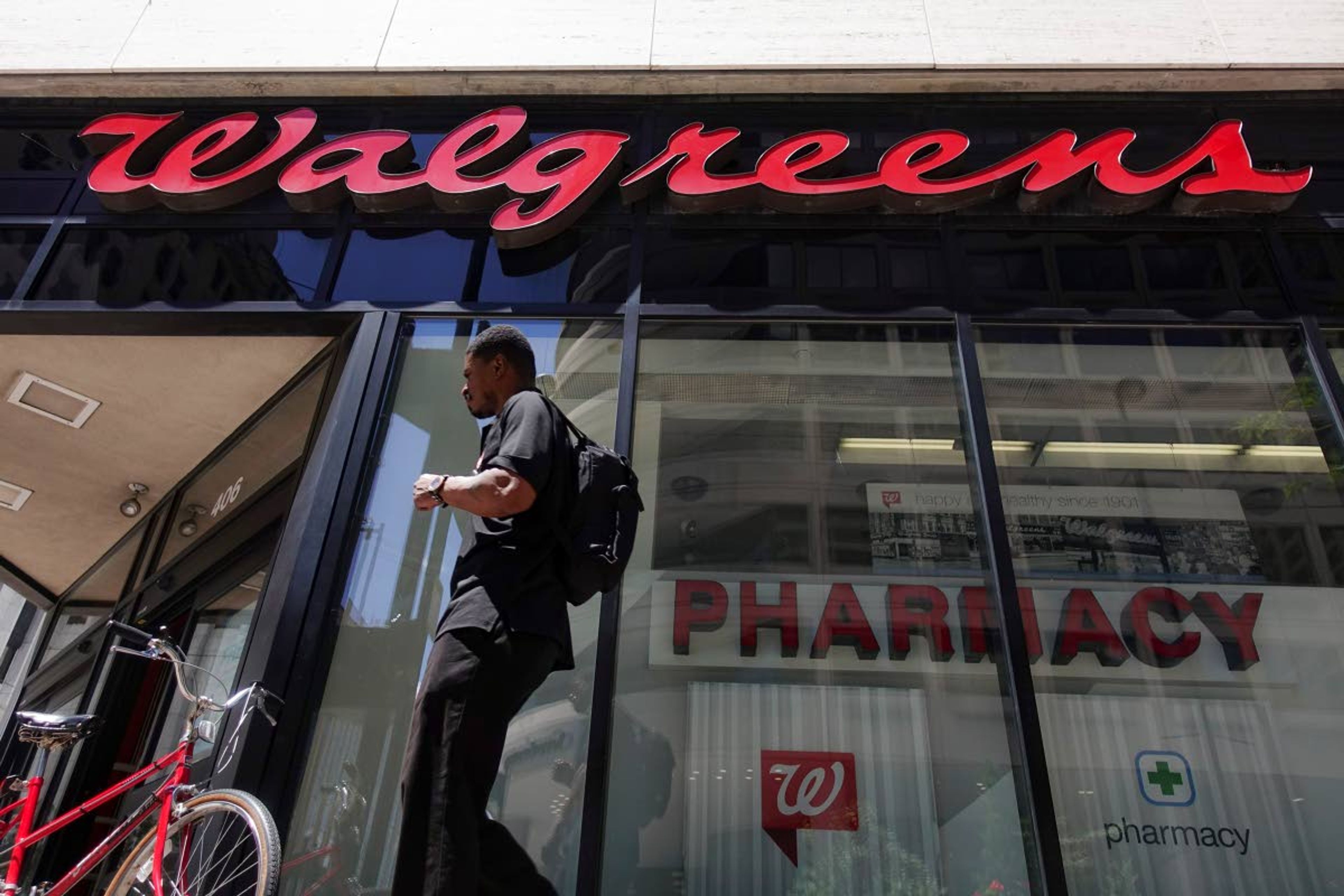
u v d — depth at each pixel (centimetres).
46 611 771
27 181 457
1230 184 400
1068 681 322
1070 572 342
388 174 427
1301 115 445
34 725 276
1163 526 351
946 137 425
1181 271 403
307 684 321
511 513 210
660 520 356
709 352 393
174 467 588
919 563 347
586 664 325
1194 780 304
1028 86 451
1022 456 367
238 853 246
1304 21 457
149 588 586
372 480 368
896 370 387
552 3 482
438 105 470
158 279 426
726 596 341
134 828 257
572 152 436
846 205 418
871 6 473
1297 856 290
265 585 348
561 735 312
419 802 194
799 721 318
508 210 417
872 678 325
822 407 380
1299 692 319
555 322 402
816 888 291
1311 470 361
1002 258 410
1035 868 290
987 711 318
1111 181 406
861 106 459
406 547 353
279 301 415
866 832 299
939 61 450
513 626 210
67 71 464
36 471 596
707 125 459
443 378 393
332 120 467
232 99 473
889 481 364
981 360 388
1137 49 450
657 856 294
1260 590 337
